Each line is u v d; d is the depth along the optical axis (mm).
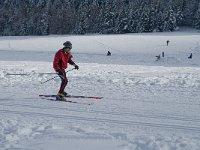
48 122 7469
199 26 123188
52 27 129000
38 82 14438
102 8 123375
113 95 11336
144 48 61156
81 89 12664
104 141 5988
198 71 19547
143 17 112812
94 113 8625
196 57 48500
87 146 5723
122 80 14625
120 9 118375
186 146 5703
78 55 50594
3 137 6312
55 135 6348
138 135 6379
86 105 9727
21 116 8180
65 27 129500
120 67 22547
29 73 17734
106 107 9406
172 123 7582
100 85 13516
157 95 11266
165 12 116938
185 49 59062
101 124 7359
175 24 116625
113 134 6449
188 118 8109
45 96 11148
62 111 8891
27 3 143250
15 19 134875
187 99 10562
